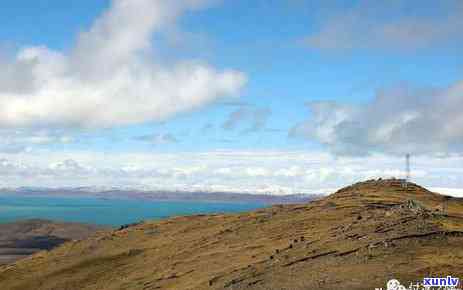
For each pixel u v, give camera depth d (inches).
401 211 3774.6
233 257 4092.0
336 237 3408.0
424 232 2815.0
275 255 3506.4
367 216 4030.5
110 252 5876.0
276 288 2362.2
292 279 2475.4
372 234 3075.8
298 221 5007.4
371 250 2645.2
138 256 5413.4
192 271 4013.3
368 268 2281.0
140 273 4633.4
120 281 4559.5
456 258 2290.8
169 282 3887.8
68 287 4926.2
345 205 5462.6
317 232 4183.1
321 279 2250.2
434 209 4375.0
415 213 3607.3
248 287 2628.0
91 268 5324.8
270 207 6865.2
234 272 3368.6
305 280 2343.8
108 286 4495.6
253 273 3016.7
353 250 2751.0
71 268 5541.3
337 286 2060.8
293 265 2883.9
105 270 5132.9
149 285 4008.4
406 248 2556.6
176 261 4635.8
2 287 5585.6
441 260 2262.6
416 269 2146.9
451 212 4325.8
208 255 4468.5
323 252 2962.6
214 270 3774.6
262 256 3730.3
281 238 4404.5
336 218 4815.5
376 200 5659.5
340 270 2357.3
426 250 2472.9
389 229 3105.3
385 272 2156.7
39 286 5201.8
